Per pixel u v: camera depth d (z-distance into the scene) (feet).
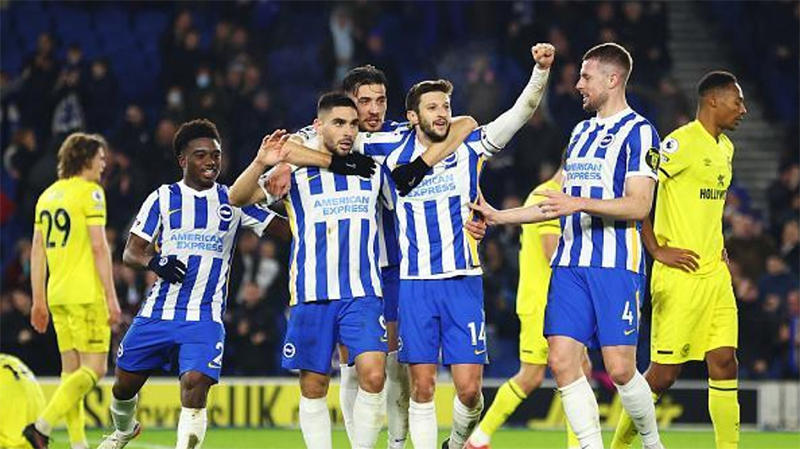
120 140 201.77
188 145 102.06
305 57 236.43
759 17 249.55
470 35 244.01
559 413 160.66
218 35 222.69
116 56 246.88
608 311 95.50
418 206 97.14
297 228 97.96
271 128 209.56
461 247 97.14
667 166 105.09
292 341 97.86
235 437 148.77
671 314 106.32
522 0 239.50
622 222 95.86
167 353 103.35
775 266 185.26
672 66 251.19
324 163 96.84
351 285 96.58
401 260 98.17
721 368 107.24
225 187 103.76
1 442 96.53
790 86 242.99
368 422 95.96
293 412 160.56
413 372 97.76
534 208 95.81
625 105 97.14
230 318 175.11
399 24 244.83
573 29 230.07
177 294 101.86
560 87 218.38
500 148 98.43
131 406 106.83
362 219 97.04
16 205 208.44
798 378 178.50
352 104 97.19
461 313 97.14
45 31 251.60
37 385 98.99
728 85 105.81
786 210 207.72
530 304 114.83
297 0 249.14
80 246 120.06
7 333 169.17
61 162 121.08
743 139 241.96
